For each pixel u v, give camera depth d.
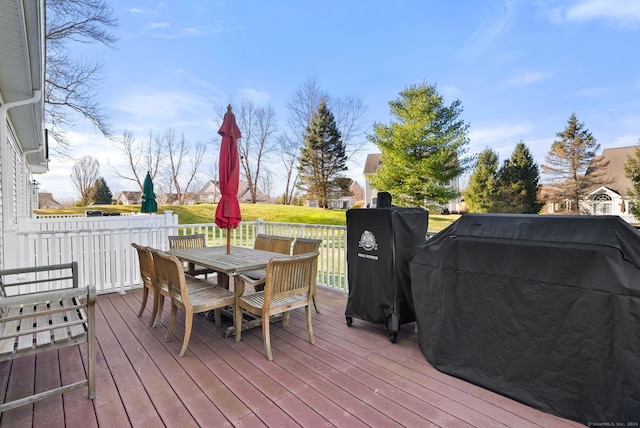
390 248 2.95
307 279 2.94
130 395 2.14
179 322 3.49
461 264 2.40
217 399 2.09
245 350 2.81
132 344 2.92
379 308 3.04
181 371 2.45
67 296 1.95
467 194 22.08
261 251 3.96
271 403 2.05
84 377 2.37
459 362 2.37
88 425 1.85
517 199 20.47
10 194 5.16
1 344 1.98
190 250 4.02
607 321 1.77
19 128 5.69
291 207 22.20
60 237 4.64
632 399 1.69
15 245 4.08
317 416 1.92
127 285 4.88
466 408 2.00
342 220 19.38
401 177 17.02
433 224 18.33
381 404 2.04
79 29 12.04
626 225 1.89
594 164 21.53
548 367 1.96
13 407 1.80
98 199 28.31
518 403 2.04
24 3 2.40
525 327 2.06
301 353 2.76
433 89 17.25
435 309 2.56
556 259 1.96
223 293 3.11
